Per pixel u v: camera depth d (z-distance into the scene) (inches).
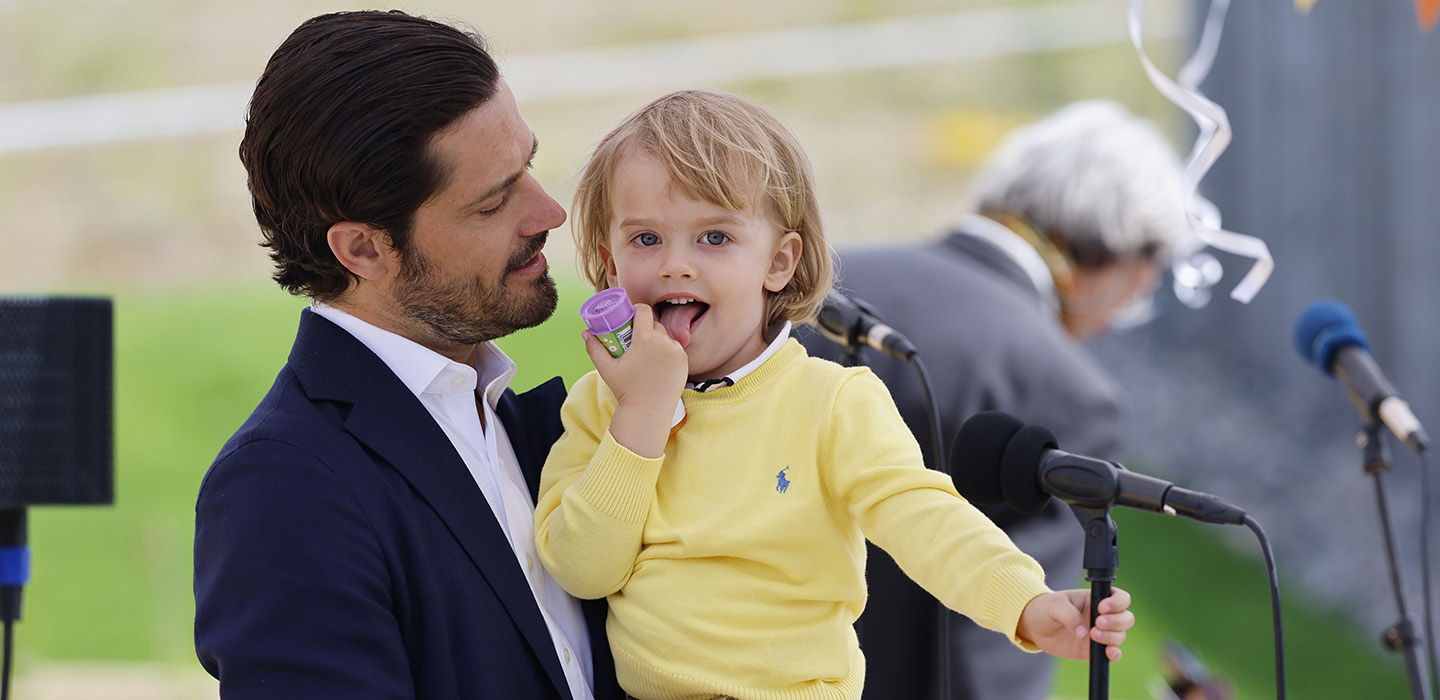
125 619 341.4
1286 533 381.1
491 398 133.7
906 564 114.9
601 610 130.0
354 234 119.3
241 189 684.7
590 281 136.1
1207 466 424.5
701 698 120.0
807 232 131.3
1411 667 144.3
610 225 129.3
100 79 776.9
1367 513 375.6
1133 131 218.7
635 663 122.6
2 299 171.2
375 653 108.7
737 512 121.6
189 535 381.7
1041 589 104.4
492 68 123.0
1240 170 482.9
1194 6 514.9
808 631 121.3
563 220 126.4
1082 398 194.4
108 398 175.8
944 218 687.1
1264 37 458.0
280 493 110.2
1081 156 212.1
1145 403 475.2
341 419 117.2
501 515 125.5
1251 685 308.2
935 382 187.3
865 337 140.8
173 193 677.3
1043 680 190.7
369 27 119.2
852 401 123.8
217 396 466.0
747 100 132.0
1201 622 339.0
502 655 118.0
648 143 125.3
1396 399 152.2
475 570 118.7
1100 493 98.8
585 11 874.8
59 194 675.4
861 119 780.6
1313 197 432.1
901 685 182.2
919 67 826.8
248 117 121.8
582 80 800.3
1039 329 197.8
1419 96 373.1
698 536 121.0
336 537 110.0
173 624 340.2
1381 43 390.6
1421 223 375.6
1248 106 474.3
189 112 744.3
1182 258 226.7
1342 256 419.8
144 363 485.7
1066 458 101.2
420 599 114.7
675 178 122.9
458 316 123.6
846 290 188.1
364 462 115.3
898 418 125.6
